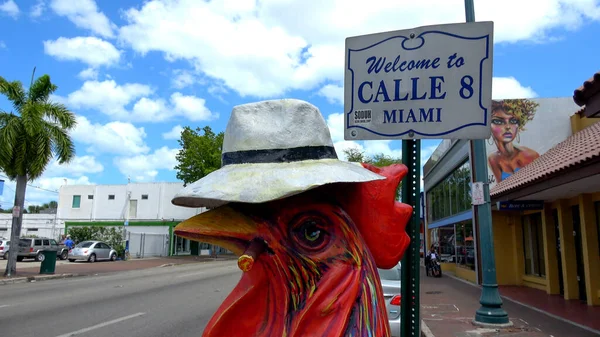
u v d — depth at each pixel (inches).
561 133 655.8
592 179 345.1
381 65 92.2
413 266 92.0
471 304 447.8
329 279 56.8
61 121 666.2
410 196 92.9
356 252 59.1
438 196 1048.8
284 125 60.3
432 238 1190.3
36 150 655.8
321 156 60.8
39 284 611.2
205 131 1409.9
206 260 1334.9
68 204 1790.1
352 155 1512.1
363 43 93.8
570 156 356.5
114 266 996.6
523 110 666.8
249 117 61.9
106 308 399.2
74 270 863.7
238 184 55.9
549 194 440.5
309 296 57.0
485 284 339.9
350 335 54.8
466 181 721.0
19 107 671.1
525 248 602.9
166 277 730.2
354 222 64.7
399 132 89.8
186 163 1370.6
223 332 59.1
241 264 53.2
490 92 86.7
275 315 58.0
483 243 343.0
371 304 57.7
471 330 315.9
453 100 87.7
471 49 87.9
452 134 87.1
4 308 395.5
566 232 467.5
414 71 90.2
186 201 61.7
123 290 538.3
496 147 664.4
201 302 439.2
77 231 1316.4
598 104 265.3
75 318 349.4
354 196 65.1
